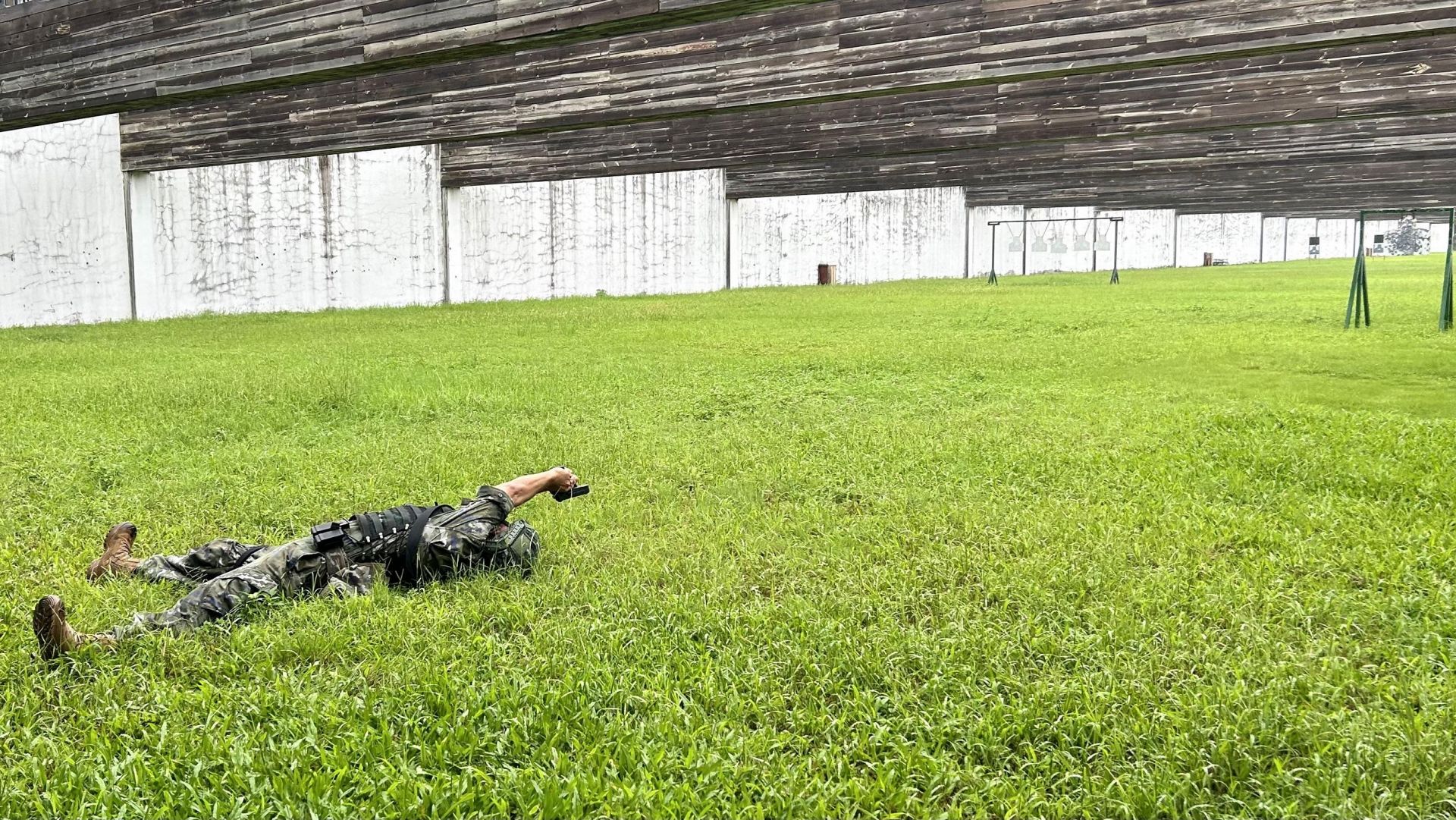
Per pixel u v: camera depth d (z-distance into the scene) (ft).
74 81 48.96
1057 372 39.91
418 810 8.23
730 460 23.18
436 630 12.28
